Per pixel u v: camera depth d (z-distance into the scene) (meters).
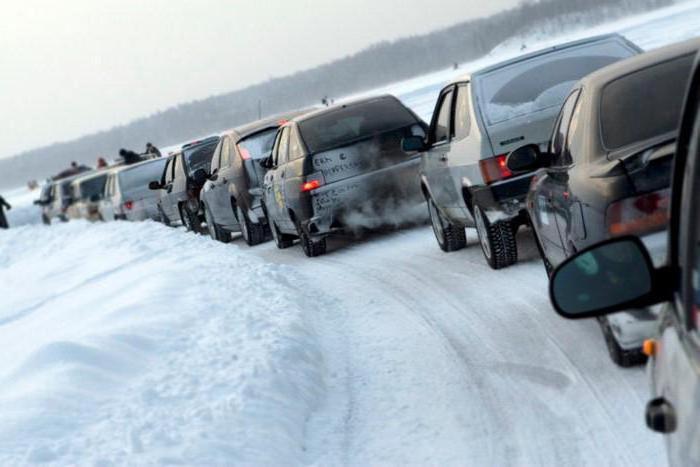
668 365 2.91
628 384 6.43
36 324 11.72
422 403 7.02
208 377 7.34
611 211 6.28
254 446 6.04
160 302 10.52
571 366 7.13
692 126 2.83
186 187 24.78
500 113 10.48
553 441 5.81
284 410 6.79
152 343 8.56
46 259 20.91
